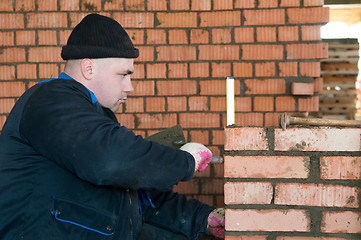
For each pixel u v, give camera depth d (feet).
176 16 8.64
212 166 8.84
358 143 3.37
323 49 8.41
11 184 2.96
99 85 3.42
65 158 2.71
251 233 3.55
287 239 3.51
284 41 8.52
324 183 3.45
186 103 8.80
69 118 2.75
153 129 8.89
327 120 3.42
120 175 2.72
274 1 8.46
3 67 8.77
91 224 3.06
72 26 8.67
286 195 3.48
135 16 8.66
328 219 3.46
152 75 8.78
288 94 8.61
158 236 3.84
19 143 2.99
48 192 2.98
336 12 20.17
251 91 8.68
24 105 3.04
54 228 2.97
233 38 8.61
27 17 8.66
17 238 2.96
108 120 2.93
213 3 8.57
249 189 3.51
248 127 3.48
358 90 14.66
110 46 3.32
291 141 3.45
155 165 2.86
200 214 4.13
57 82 3.05
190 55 8.71
